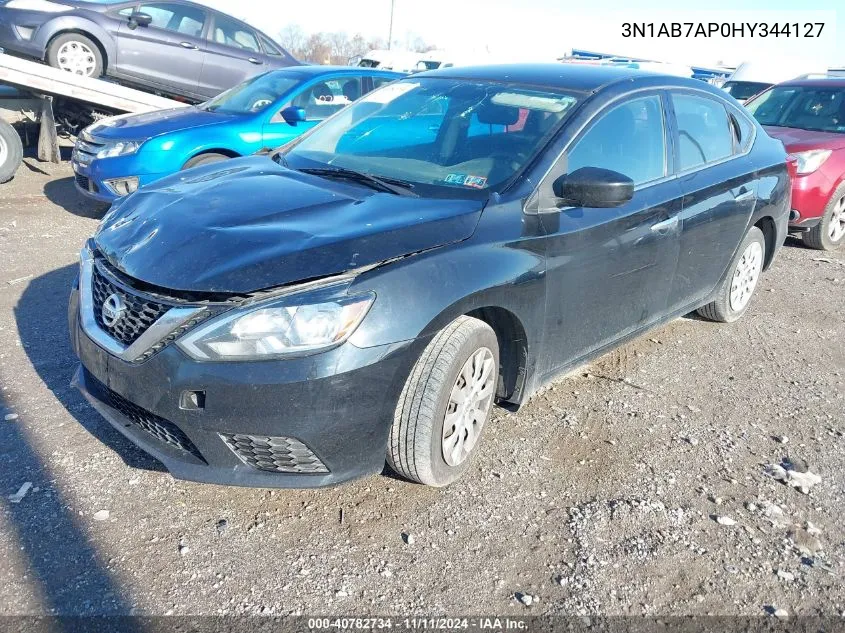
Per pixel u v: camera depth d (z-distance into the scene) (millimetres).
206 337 2631
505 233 3209
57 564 2664
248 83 8102
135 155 6789
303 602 2588
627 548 2963
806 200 7465
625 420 3988
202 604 2545
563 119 3699
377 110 4258
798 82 8898
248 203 3219
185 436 2760
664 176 4207
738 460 3676
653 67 17328
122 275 2971
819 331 5586
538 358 3488
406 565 2795
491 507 3158
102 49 9516
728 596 2752
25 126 9617
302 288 2664
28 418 3561
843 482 3553
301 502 3111
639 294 4094
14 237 6516
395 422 2936
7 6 9086
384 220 3049
